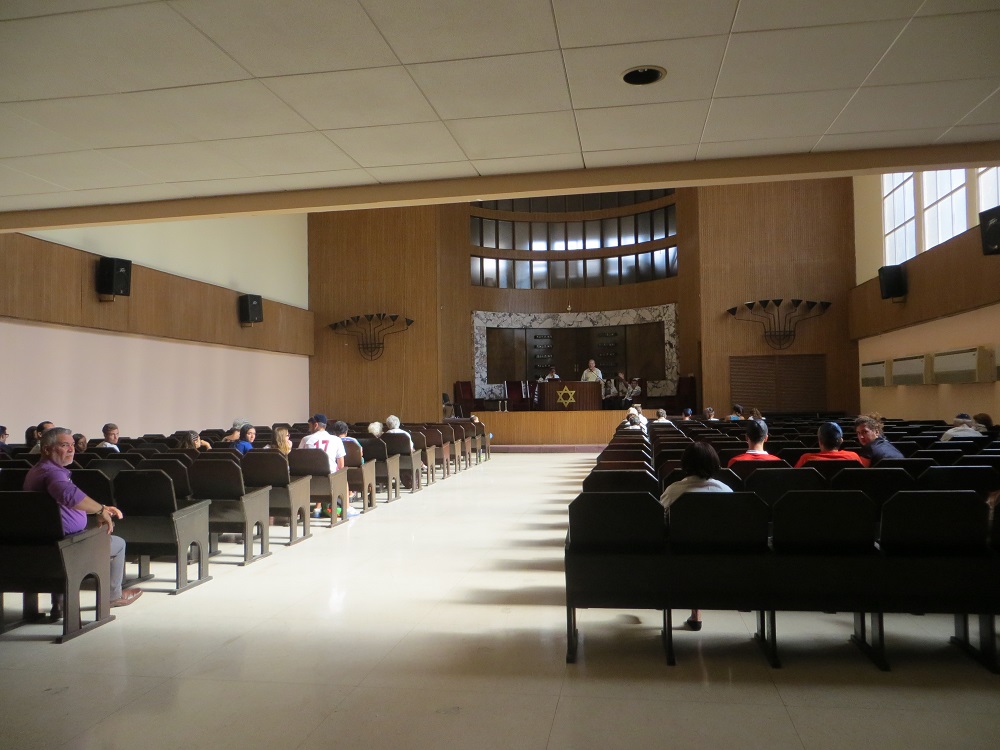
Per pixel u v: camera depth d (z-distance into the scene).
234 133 5.02
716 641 3.63
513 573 5.18
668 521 3.53
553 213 22.44
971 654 3.34
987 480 3.92
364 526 7.16
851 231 17.16
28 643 3.76
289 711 2.90
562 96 4.48
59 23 3.51
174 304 12.80
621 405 17.89
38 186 6.16
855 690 3.00
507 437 16.66
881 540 3.23
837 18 3.56
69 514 3.96
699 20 3.57
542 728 2.71
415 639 3.75
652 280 21.34
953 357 11.23
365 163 5.69
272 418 16.44
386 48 3.83
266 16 3.48
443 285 19.94
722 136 5.21
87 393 10.95
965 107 4.71
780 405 17.20
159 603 4.50
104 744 2.63
